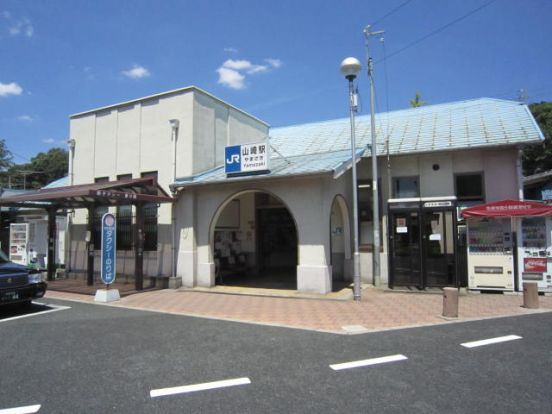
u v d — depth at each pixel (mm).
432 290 11766
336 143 15484
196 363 5637
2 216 20031
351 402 4324
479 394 4500
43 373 5305
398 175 13414
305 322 8117
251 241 16078
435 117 15484
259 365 5527
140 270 12453
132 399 4469
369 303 10062
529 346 6285
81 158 15797
